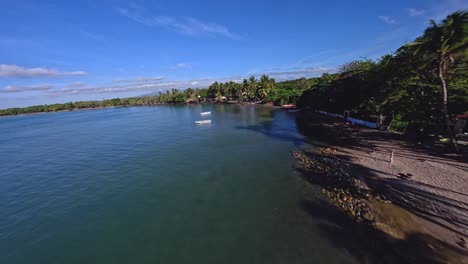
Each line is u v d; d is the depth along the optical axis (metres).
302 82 128.88
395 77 35.59
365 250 13.68
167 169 30.81
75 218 20.16
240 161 32.12
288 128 54.31
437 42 24.41
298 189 22.23
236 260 13.91
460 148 26.91
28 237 17.84
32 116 191.50
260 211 19.05
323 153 32.12
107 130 71.00
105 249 15.90
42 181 29.61
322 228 16.11
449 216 15.70
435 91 31.12
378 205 17.84
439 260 12.38
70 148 48.41
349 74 57.94
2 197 25.28
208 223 17.92
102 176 29.84
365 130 43.53
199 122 70.88
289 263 13.34
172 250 15.23
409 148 29.89
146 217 19.45
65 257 15.42
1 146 56.53
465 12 22.22
